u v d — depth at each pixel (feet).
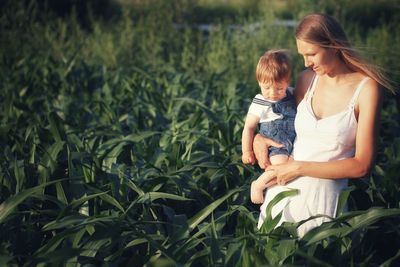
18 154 20.24
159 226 14.88
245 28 42.45
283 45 39.73
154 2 49.26
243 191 16.65
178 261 12.95
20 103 26.03
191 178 17.02
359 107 12.53
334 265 12.78
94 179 17.28
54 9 56.65
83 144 19.71
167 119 25.00
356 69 12.72
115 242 13.42
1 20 42.86
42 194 15.61
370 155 12.41
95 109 27.22
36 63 36.73
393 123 24.12
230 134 21.27
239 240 12.73
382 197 15.89
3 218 13.64
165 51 43.19
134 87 30.22
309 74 13.83
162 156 18.30
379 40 39.73
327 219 12.98
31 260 12.66
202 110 22.65
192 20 49.16
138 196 16.60
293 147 13.66
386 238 15.57
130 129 23.84
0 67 36.01
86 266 13.16
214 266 12.39
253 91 30.50
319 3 47.57
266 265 11.48
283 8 65.41
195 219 13.66
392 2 47.29
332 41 12.41
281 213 12.99
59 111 26.11
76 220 13.98
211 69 37.22
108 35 44.37
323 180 12.92
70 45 42.63
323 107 12.94
